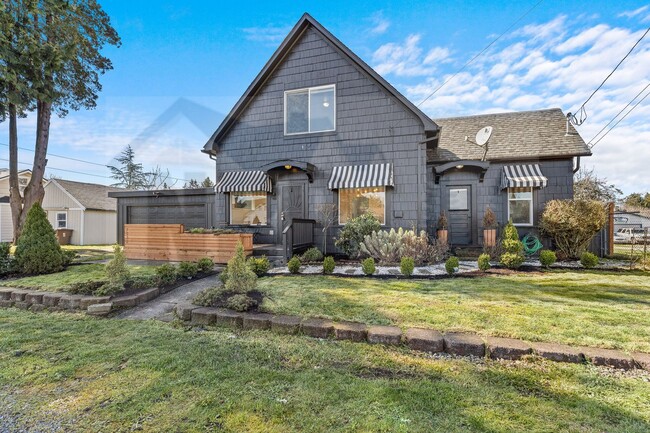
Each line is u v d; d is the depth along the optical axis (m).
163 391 2.72
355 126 10.70
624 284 6.31
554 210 9.84
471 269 8.11
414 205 10.16
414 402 2.51
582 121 11.46
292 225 9.15
